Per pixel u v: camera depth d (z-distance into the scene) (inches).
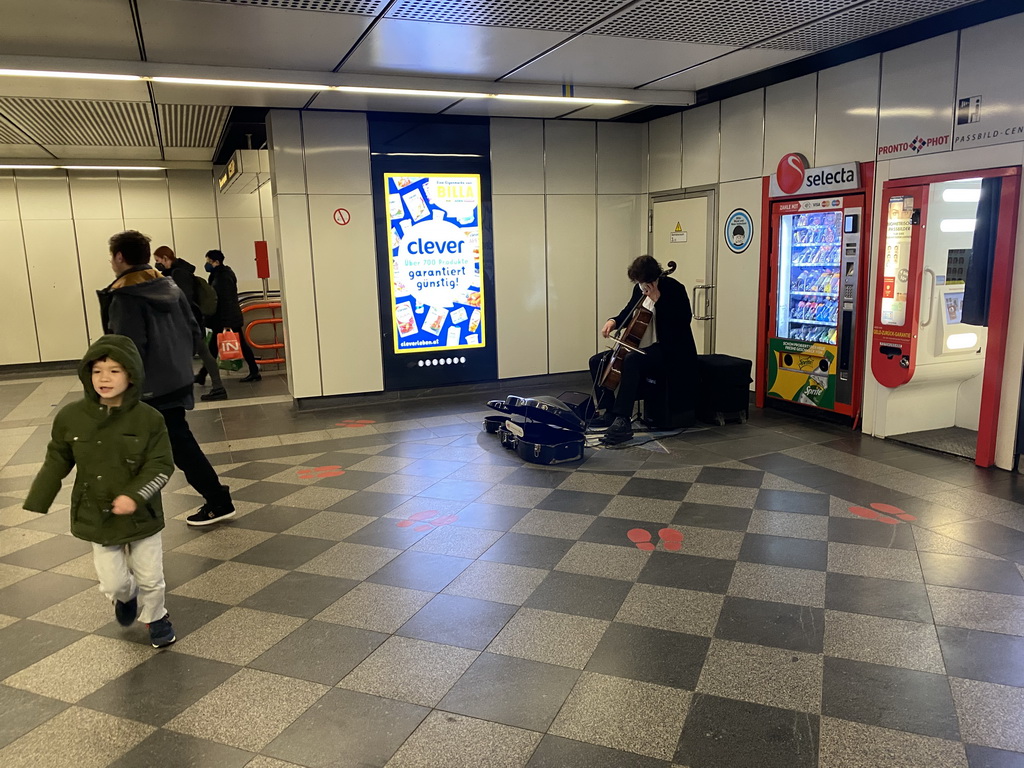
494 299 331.0
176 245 472.4
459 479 203.5
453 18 179.0
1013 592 129.0
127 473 111.5
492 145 319.6
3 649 120.8
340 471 215.2
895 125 219.6
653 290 234.8
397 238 308.7
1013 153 186.2
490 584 138.6
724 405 252.8
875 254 231.0
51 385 395.2
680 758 89.4
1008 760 87.3
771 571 140.2
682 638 117.2
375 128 298.5
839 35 206.5
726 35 201.6
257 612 130.2
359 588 138.6
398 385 319.3
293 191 290.5
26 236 441.4
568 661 111.7
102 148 373.7
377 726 97.3
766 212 273.0
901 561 142.7
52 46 192.9
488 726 96.7
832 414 255.6
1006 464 197.2
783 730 94.1
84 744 95.5
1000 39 187.3
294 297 297.3
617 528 163.8
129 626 127.4
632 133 343.9
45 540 170.1
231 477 212.5
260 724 98.6
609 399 248.2
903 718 95.7
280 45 197.9
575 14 178.5
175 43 192.5
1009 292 190.4
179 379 158.4
